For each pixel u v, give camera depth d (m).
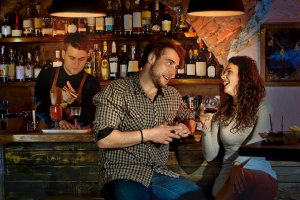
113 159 3.35
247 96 3.47
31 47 5.94
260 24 5.23
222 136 3.54
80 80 5.17
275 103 5.29
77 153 4.21
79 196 4.22
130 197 3.21
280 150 2.67
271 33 5.23
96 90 5.19
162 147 3.46
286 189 4.00
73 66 5.05
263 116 3.48
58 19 5.61
